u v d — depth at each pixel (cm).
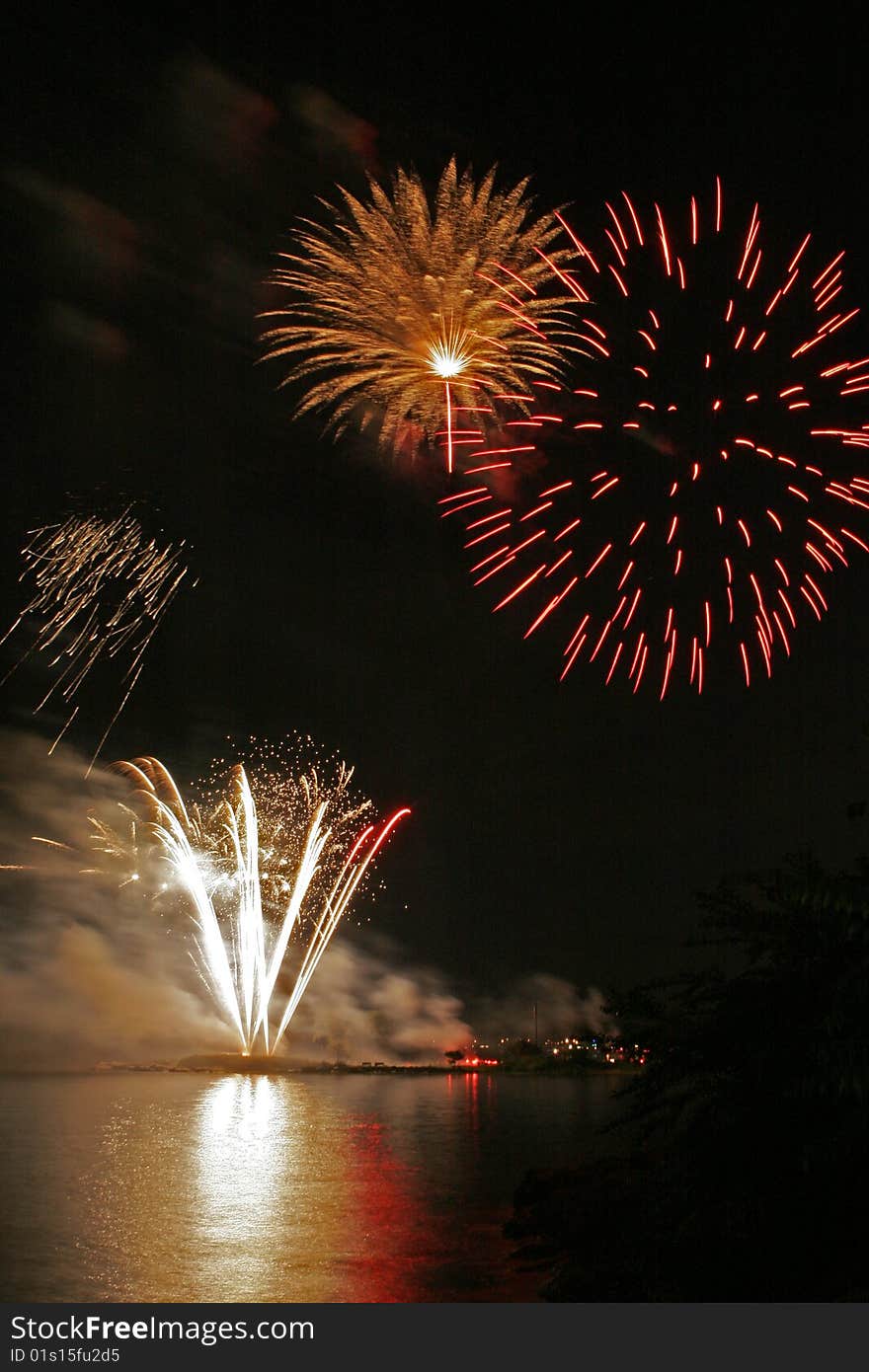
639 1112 839
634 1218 934
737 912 817
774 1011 760
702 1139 784
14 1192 1320
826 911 748
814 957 768
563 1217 1043
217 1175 1487
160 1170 1524
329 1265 960
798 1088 707
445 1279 913
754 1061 752
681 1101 816
